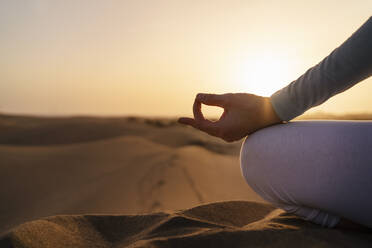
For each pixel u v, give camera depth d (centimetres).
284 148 93
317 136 88
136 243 88
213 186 609
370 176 80
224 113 102
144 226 110
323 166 86
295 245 86
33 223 99
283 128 95
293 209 102
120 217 117
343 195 85
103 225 111
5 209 549
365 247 84
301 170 90
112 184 691
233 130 99
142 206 464
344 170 83
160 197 500
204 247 86
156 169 827
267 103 96
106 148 1596
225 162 1062
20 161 1149
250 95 98
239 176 763
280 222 107
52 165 1109
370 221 87
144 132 2823
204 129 102
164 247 85
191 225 108
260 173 99
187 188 578
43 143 2327
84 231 104
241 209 135
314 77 86
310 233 92
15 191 714
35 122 4175
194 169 814
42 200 619
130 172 838
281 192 98
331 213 95
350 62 79
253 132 101
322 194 88
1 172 935
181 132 2825
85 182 802
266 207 142
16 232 90
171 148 1758
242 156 105
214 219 122
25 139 2412
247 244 88
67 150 1512
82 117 4997
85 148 1582
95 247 95
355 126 85
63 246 93
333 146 85
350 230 97
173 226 107
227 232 93
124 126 3041
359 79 82
